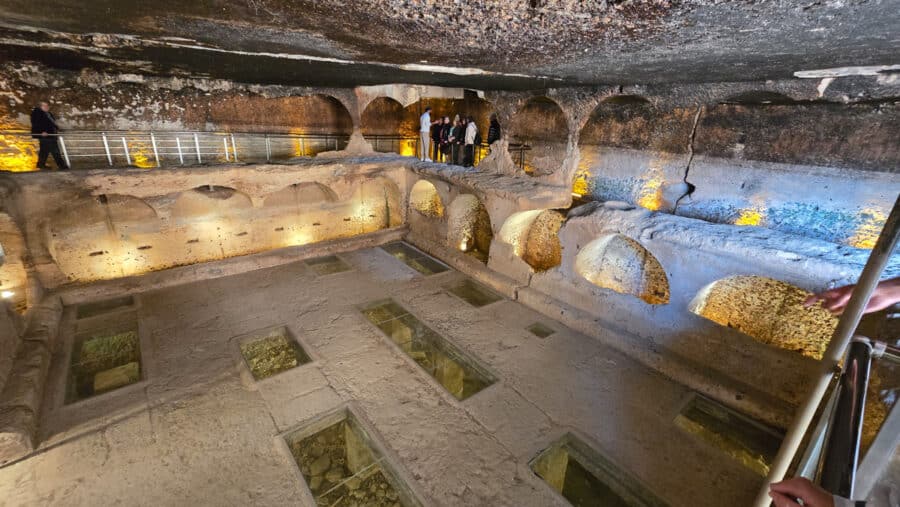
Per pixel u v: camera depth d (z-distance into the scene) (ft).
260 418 17.81
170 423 17.37
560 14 8.36
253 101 39.68
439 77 23.16
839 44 10.55
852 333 5.45
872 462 4.86
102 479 14.87
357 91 40.81
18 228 23.97
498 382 20.43
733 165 27.17
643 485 15.23
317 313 26.27
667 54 12.92
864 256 16.63
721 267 19.12
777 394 18.38
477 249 40.55
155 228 33.50
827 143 23.00
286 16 9.27
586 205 26.07
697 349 20.77
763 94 23.59
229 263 31.45
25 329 21.52
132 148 34.76
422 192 40.57
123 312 25.52
